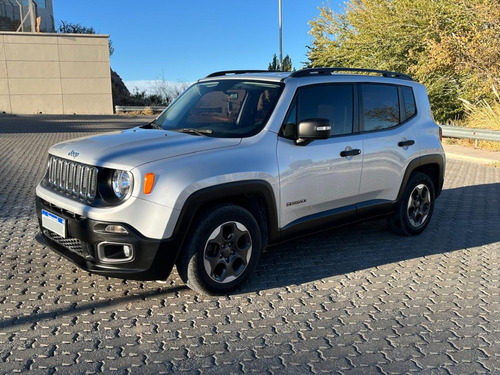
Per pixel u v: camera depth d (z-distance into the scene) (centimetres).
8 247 508
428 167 575
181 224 351
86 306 376
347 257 497
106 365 296
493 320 366
